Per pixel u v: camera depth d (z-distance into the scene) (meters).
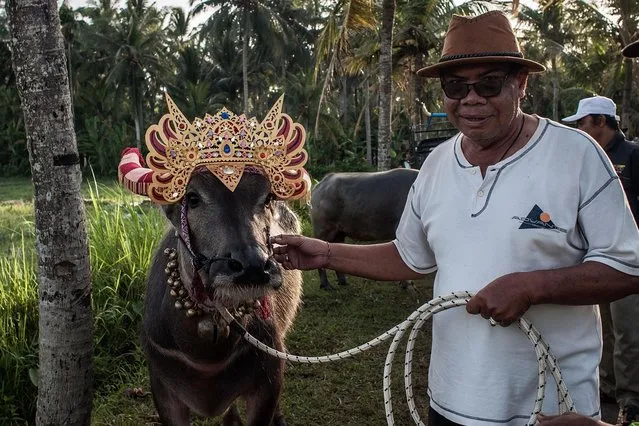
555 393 2.11
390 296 7.54
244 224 2.47
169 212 2.75
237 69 39.41
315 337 6.08
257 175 2.59
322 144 28.00
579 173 2.02
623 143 4.16
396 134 30.94
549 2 7.47
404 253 2.54
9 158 40.66
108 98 39.75
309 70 35.16
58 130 3.05
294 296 4.21
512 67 2.08
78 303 3.22
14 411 4.21
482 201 2.10
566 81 35.94
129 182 2.72
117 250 5.89
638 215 4.10
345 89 39.00
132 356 5.27
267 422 3.23
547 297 1.93
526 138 2.13
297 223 4.59
